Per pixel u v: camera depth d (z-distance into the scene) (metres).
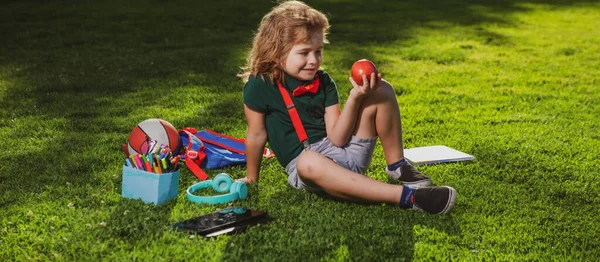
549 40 8.97
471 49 8.19
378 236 2.82
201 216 2.99
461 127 4.77
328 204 3.18
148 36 8.61
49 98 5.37
